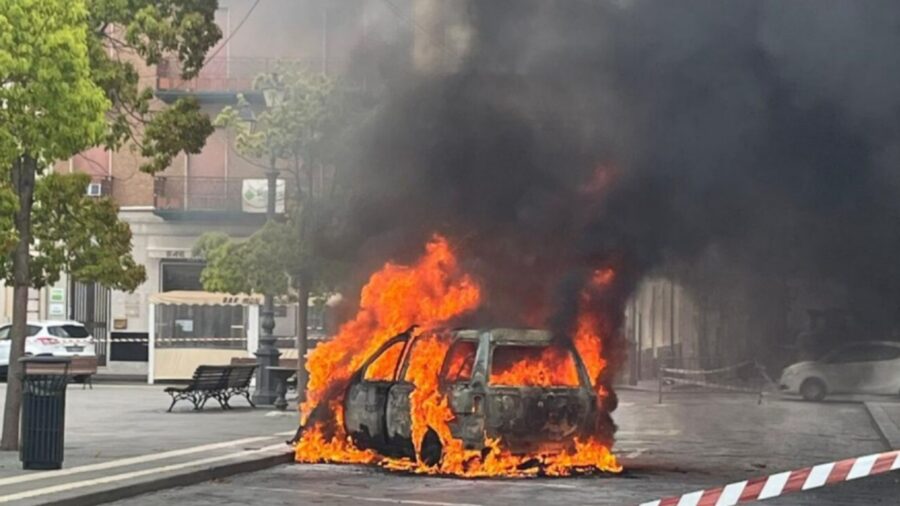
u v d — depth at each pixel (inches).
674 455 683.4
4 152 562.9
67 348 1368.1
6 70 552.4
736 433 841.5
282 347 1387.8
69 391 1219.2
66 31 565.9
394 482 546.3
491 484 537.0
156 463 577.3
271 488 529.7
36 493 471.8
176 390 917.8
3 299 1596.9
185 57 680.4
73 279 663.8
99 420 840.9
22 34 557.0
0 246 572.4
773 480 341.1
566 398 566.9
